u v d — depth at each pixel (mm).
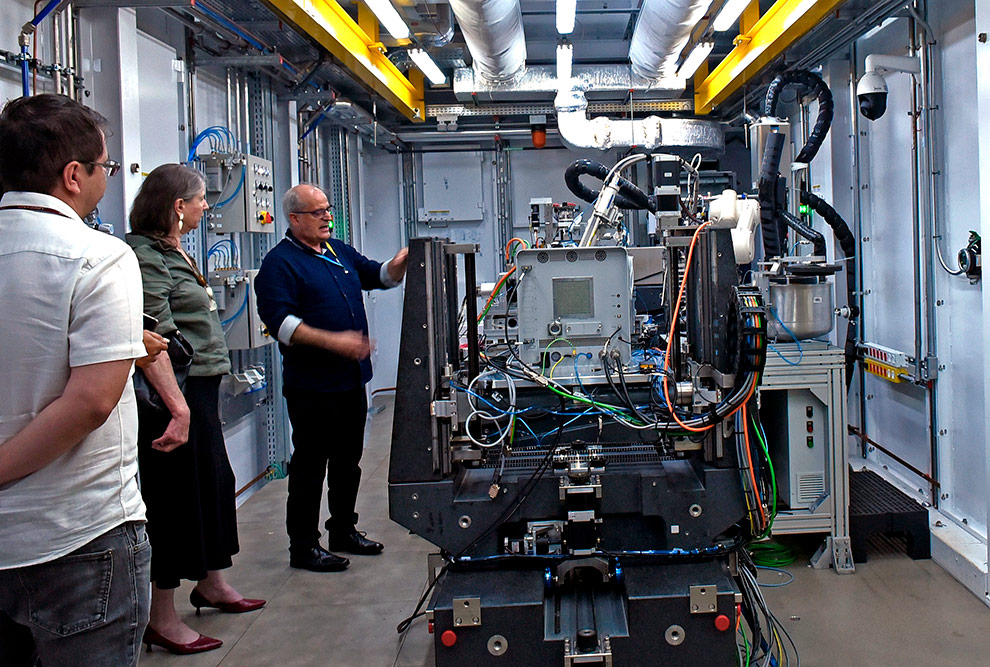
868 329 4203
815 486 3064
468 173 7289
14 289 1193
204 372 2418
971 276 3016
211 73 4125
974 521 3168
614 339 2342
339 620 2725
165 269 2260
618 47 6379
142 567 1346
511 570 2074
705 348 2092
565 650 1857
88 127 1291
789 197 4391
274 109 4855
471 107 6258
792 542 3309
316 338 2895
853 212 4297
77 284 1197
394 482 2053
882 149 3998
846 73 4387
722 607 1873
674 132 5988
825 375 2998
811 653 2377
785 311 3104
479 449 2057
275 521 3879
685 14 3781
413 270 2008
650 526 2111
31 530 1197
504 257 7348
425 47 5047
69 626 1250
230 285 3703
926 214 3396
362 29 4543
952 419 3330
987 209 2537
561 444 2373
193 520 2406
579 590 2135
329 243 3268
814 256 3279
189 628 2586
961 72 3166
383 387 7609
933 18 3357
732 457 2014
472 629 1903
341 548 3393
